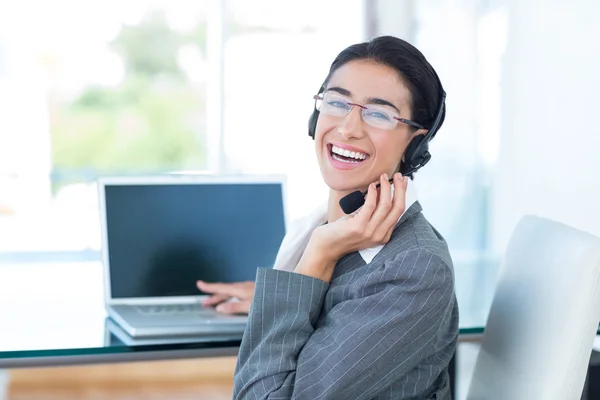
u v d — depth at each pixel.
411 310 1.41
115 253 1.98
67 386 3.91
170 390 3.90
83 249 5.05
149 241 2.00
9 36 5.52
